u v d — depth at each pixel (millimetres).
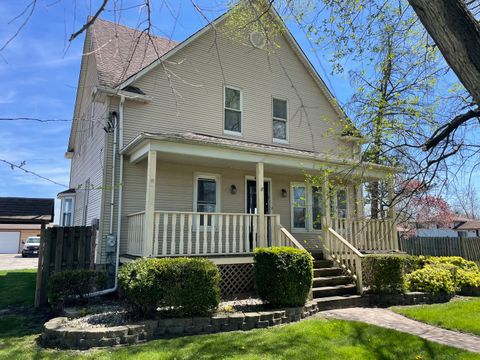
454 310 7285
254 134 11695
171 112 10359
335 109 13367
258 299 7949
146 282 5891
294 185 12102
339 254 9578
